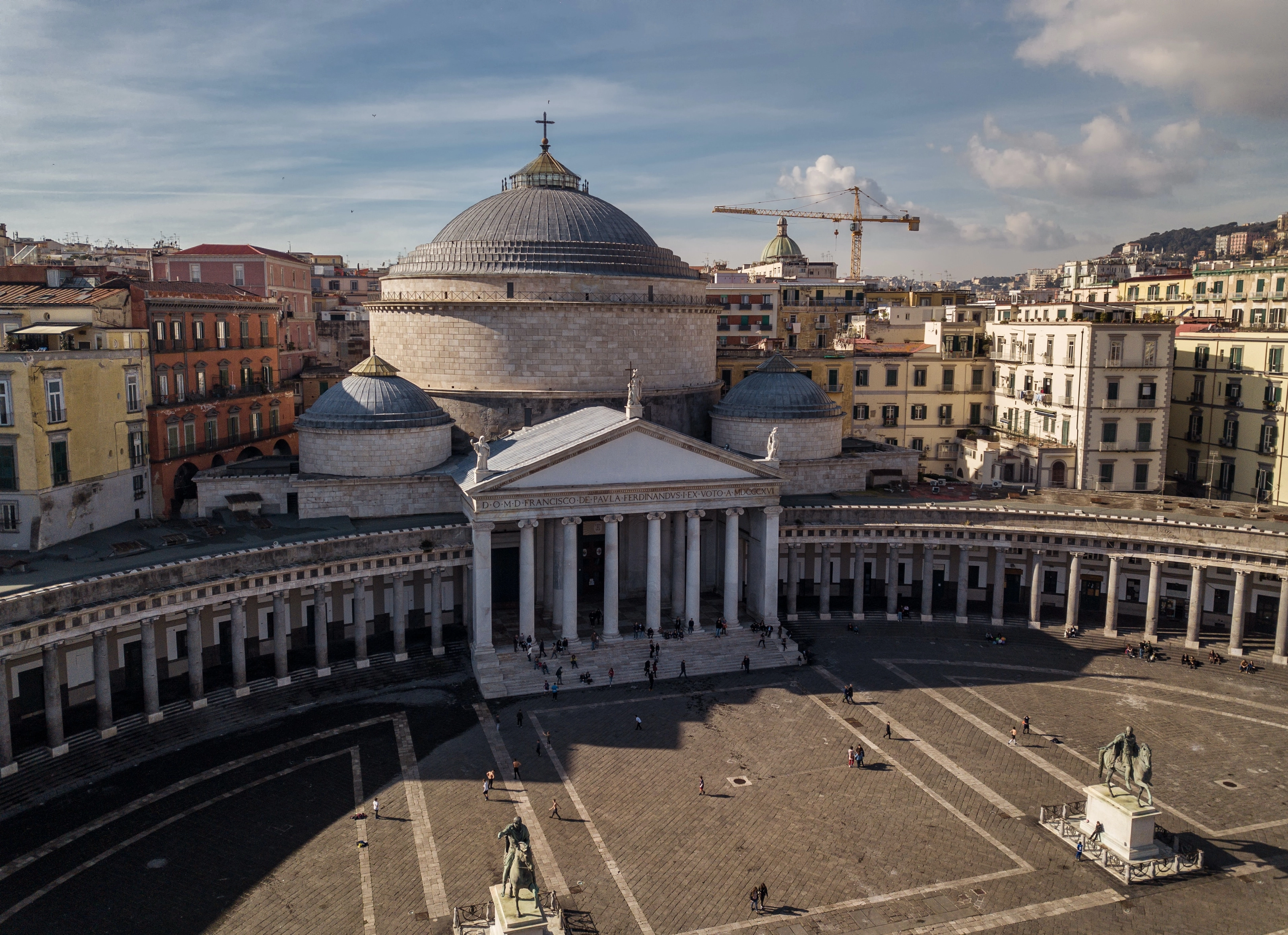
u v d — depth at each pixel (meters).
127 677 62.44
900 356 106.50
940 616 80.75
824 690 66.38
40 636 52.19
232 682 64.19
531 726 60.38
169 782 53.09
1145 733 60.00
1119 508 79.38
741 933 41.00
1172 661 71.62
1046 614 81.94
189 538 66.69
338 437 76.12
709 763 55.66
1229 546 71.06
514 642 71.25
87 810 50.19
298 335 125.19
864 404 106.94
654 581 71.88
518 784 53.12
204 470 79.38
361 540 66.62
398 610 68.69
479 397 83.00
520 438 78.50
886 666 70.75
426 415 78.62
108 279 80.00
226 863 45.56
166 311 77.75
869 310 135.88
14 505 62.38
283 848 46.78
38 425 61.75
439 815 49.81
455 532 69.94
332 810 50.28
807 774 54.41
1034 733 59.78
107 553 62.06
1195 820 50.12
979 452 102.50
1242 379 92.44
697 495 72.12
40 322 69.69
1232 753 57.41
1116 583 75.94
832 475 87.38
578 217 87.81
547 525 78.62
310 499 74.38
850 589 85.44
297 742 57.97
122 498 71.56
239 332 89.56
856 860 46.22
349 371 117.69
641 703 63.97
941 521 78.25
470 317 82.75
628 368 84.88
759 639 72.94
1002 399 105.19
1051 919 42.03
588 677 66.88
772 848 47.19
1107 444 91.56
